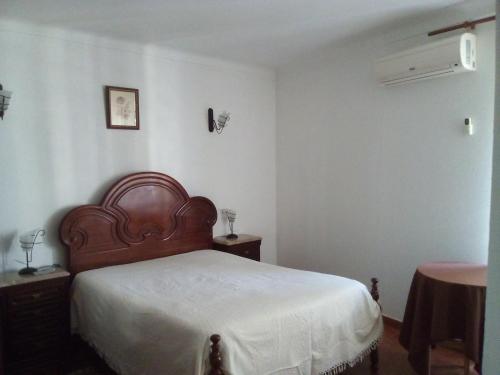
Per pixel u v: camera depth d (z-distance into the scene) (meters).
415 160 3.16
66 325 2.73
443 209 3.00
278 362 1.93
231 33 3.19
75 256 3.03
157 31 3.11
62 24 2.92
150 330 2.03
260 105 4.33
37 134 2.96
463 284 2.18
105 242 3.20
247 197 4.27
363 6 2.71
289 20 2.93
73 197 3.14
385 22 3.02
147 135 3.52
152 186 3.47
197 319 1.89
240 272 2.82
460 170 2.89
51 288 2.67
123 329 2.22
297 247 4.29
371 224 3.51
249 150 4.26
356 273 3.67
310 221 4.12
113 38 3.26
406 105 3.20
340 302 2.28
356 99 3.58
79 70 3.14
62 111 3.07
